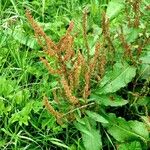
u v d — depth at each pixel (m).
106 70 1.10
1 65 1.19
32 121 1.07
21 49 1.27
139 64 1.09
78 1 1.42
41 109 1.09
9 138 1.05
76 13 1.37
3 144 1.02
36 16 1.39
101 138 1.07
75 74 0.97
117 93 1.12
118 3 1.30
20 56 1.23
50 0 1.40
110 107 1.12
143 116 1.03
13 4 1.33
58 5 1.41
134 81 1.12
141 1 1.12
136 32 1.08
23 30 1.27
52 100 1.10
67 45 0.95
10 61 1.23
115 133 1.04
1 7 1.39
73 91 1.01
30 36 1.25
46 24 1.30
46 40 0.93
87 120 1.02
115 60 1.10
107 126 1.05
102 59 1.02
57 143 1.00
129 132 1.03
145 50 1.12
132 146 1.01
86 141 1.00
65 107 1.02
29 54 1.23
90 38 1.16
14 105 1.08
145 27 1.09
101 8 1.44
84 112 1.03
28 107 1.04
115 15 1.29
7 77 1.16
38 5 1.39
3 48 1.22
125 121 1.04
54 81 1.11
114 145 1.05
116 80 1.05
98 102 1.03
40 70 1.18
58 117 0.99
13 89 1.11
